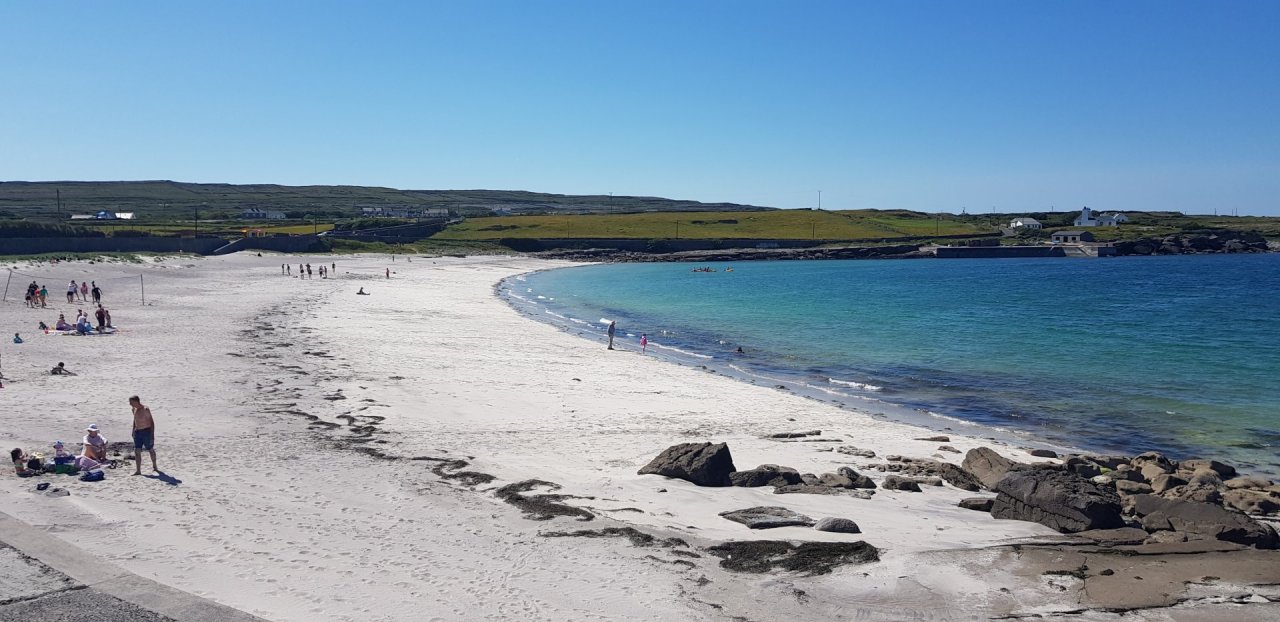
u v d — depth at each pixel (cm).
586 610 1041
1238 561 1214
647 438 2111
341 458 1734
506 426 2197
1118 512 1388
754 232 17975
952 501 1584
